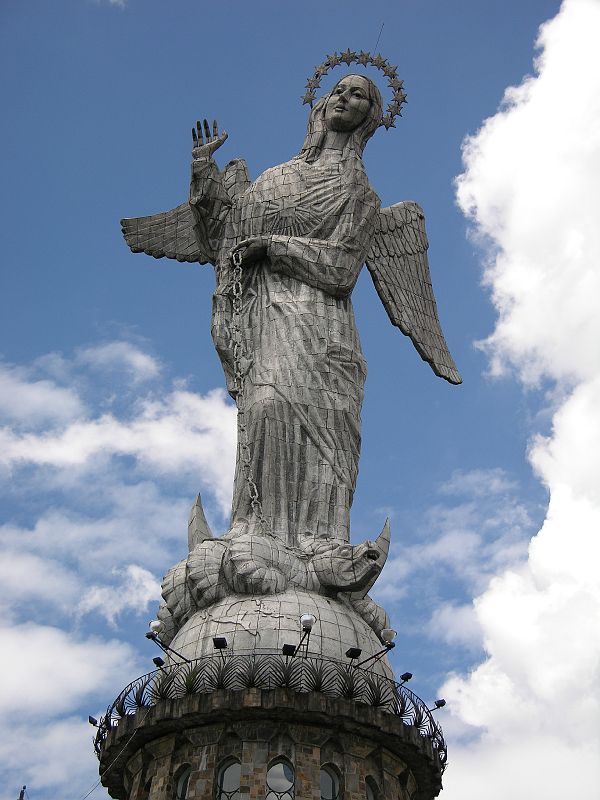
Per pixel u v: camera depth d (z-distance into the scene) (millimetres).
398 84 51562
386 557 42031
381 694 36719
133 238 50844
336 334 44250
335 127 48625
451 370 51438
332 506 41531
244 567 38781
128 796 38000
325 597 39531
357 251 45906
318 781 35000
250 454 41969
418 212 53281
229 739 35781
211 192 46156
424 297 52000
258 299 45312
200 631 38156
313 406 42688
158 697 36594
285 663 36250
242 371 43781
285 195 46531
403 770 37250
